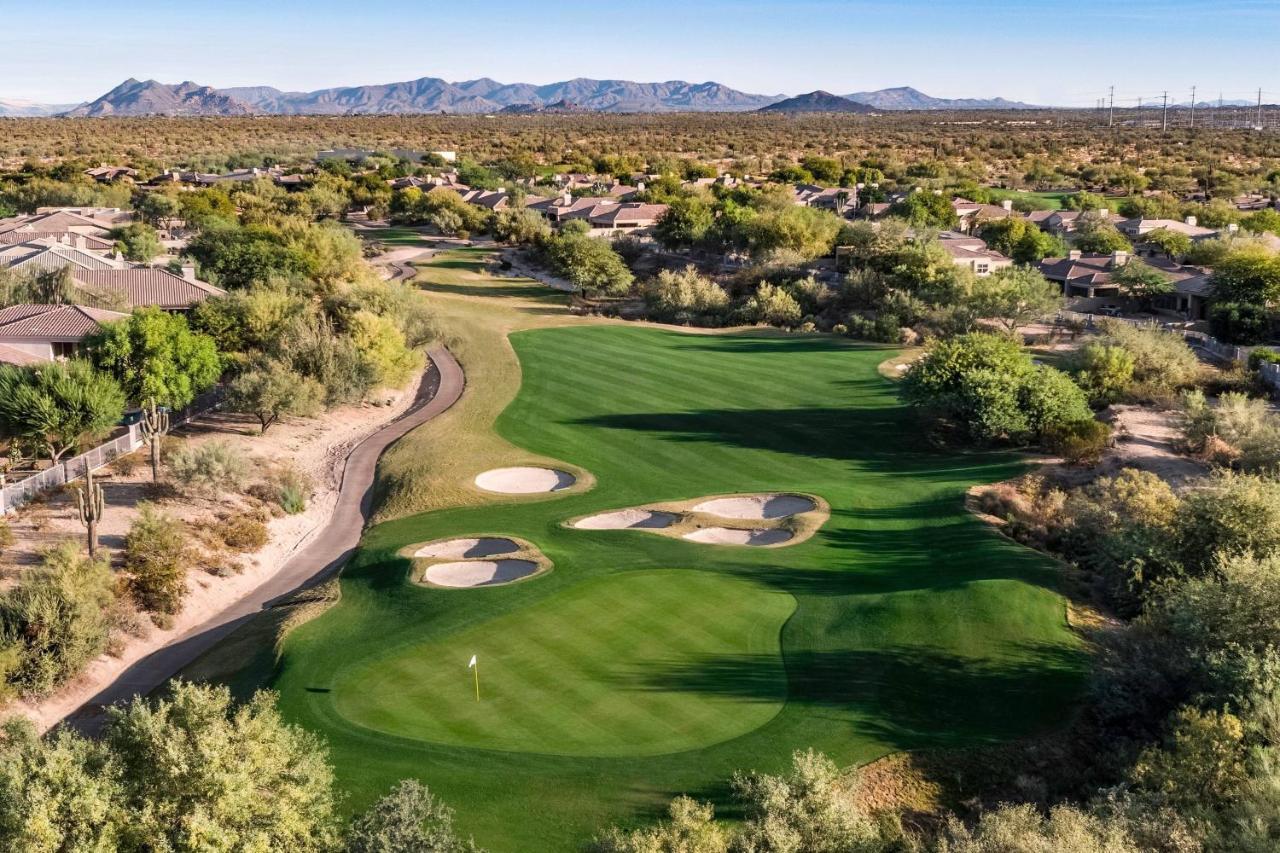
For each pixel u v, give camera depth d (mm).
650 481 63219
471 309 120188
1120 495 50875
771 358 95562
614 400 81188
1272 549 40562
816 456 68125
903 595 42156
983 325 105438
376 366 79312
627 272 138750
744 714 33531
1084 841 22297
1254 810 23625
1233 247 122000
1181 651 34219
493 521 56375
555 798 29000
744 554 49469
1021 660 36688
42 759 22109
